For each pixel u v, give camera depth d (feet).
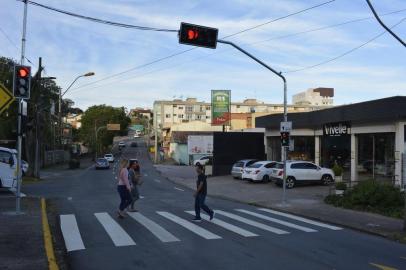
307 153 123.65
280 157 138.21
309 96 482.28
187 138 273.95
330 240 41.34
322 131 115.14
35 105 139.64
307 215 58.34
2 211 53.06
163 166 237.86
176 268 30.12
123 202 52.90
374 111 88.84
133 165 58.90
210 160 179.93
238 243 38.68
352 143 101.50
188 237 41.06
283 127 71.67
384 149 91.71
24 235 38.29
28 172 138.72
